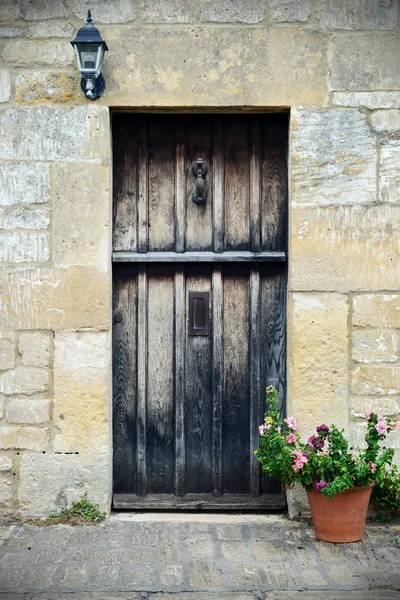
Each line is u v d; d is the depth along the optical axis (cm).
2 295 404
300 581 323
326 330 404
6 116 405
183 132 424
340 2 406
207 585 318
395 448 404
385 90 406
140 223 421
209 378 425
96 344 403
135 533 383
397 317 403
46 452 404
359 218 404
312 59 406
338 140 405
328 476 367
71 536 377
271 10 406
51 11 406
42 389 404
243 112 416
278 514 418
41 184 405
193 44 406
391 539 375
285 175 422
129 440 425
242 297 423
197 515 416
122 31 405
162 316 424
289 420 378
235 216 423
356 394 404
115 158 423
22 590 312
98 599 305
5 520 399
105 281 404
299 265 404
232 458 425
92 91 395
